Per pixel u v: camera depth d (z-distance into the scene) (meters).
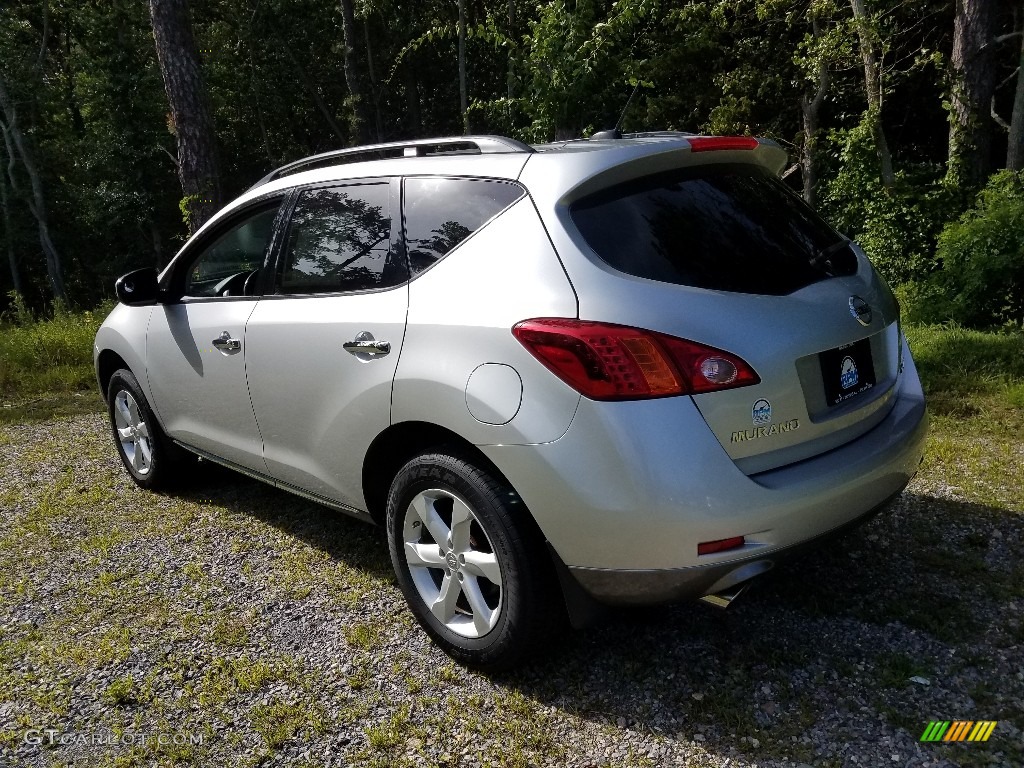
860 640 2.84
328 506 3.45
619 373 2.30
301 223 3.46
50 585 3.61
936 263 12.70
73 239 35.22
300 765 2.40
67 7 34.59
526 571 2.54
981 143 13.38
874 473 2.59
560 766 2.34
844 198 14.45
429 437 2.92
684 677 2.70
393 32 32.97
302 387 3.27
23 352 8.68
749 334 2.38
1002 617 2.93
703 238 2.55
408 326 2.82
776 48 18.55
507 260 2.62
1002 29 17.17
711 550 2.30
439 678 2.78
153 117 32.88
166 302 4.11
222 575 3.62
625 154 2.57
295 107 37.69
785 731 2.42
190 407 4.05
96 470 5.18
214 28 35.75
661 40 16.17
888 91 14.12
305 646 3.02
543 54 8.20
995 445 4.64
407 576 2.97
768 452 2.43
